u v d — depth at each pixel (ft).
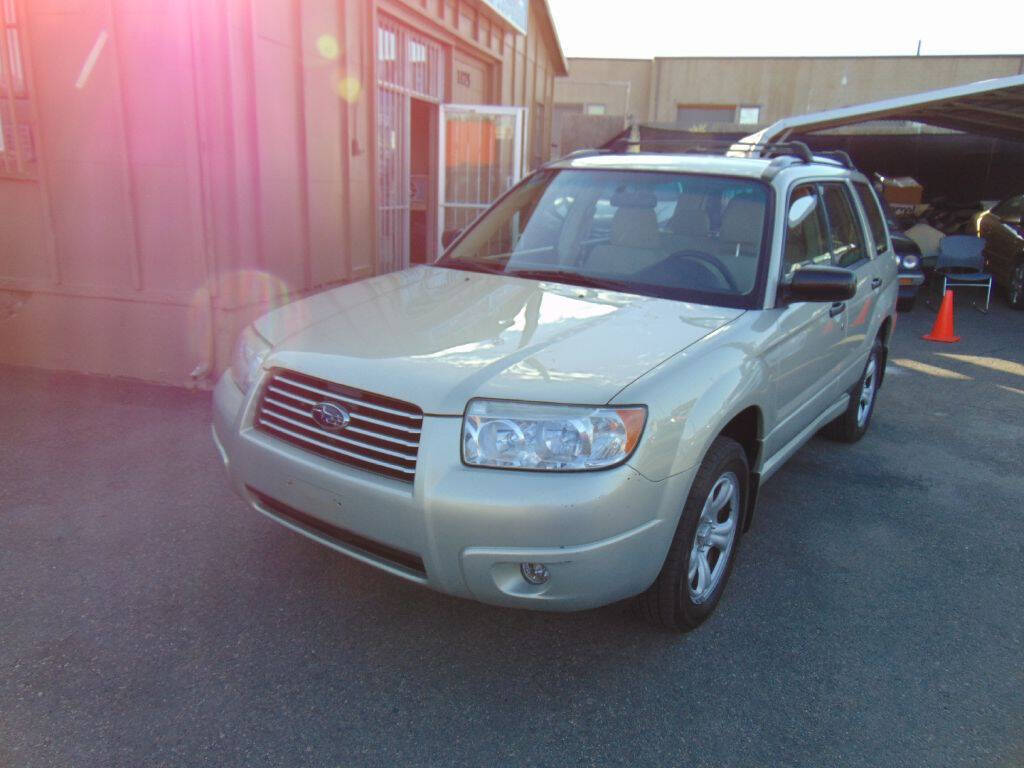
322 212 22.44
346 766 8.02
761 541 13.38
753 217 12.26
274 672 9.34
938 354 28.68
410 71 29.01
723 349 9.96
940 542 13.67
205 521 12.71
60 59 17.74
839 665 10.11
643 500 8.54
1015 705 9.52
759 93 91.15
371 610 10.65
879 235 17.99
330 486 8.83
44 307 19.53
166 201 18.07
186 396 18.40
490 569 8.36
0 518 12.46
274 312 11.50
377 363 9.07
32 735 8.15
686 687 9.52
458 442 8.33
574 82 94.89
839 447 18.25
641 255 12.30
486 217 14.75
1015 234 39.19
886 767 8.43
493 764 8.17
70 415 16.92
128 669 9.23
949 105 41.91
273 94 19.45
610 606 11.08
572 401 8.37
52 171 18.48
